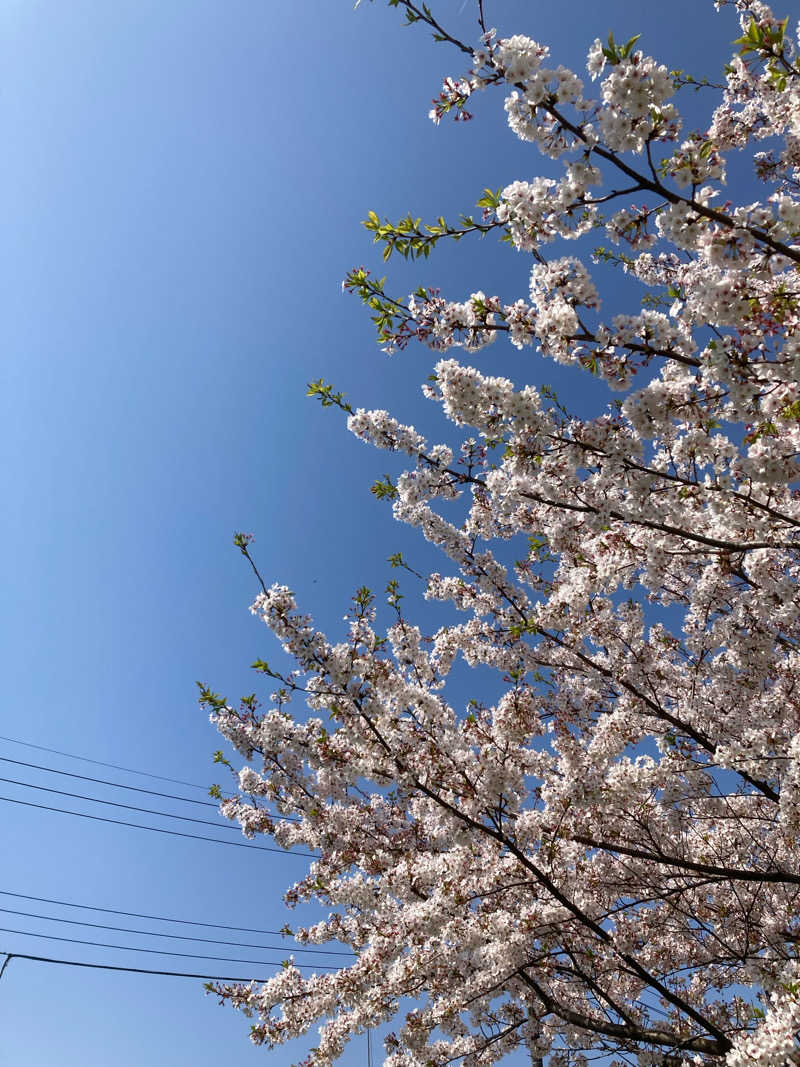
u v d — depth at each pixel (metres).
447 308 4.75
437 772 6.35
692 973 9.00
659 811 7.68
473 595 7.60
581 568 6.96
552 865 7.14
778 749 5.98
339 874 8.00
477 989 6.97
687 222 4.14
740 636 6.63
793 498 6.62
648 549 6.47
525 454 5.27
